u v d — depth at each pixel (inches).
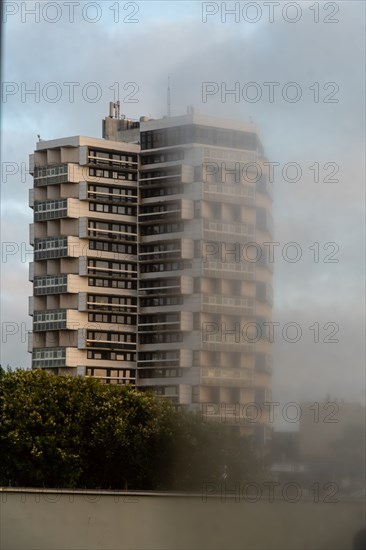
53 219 5841.5
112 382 5221.5
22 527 1622.8
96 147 5733.3
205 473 2464.3
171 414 3110.2
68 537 1596.9
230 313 2938.0
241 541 1466.5
